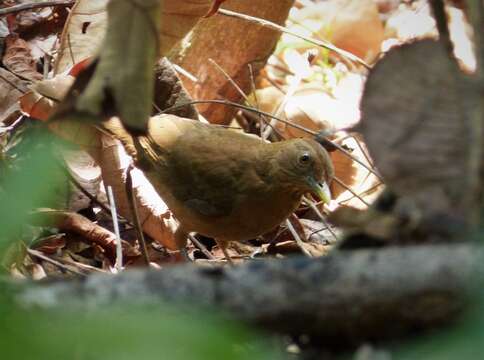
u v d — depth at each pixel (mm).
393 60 1237
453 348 657
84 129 3061
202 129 3248
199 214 3160
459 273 946
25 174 822
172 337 643
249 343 950
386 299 974
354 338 1041
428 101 1213
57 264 2662
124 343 645
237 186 3117
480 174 1171
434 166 1195
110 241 3139
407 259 973
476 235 1151
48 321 794
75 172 3174
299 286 980
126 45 1052
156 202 3264
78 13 3531
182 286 971
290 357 1170
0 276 1028
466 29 4391
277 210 3199
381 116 1227
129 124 1018
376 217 1208
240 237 3262
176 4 2824
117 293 961
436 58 1226
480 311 735
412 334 1012
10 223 806
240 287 977
